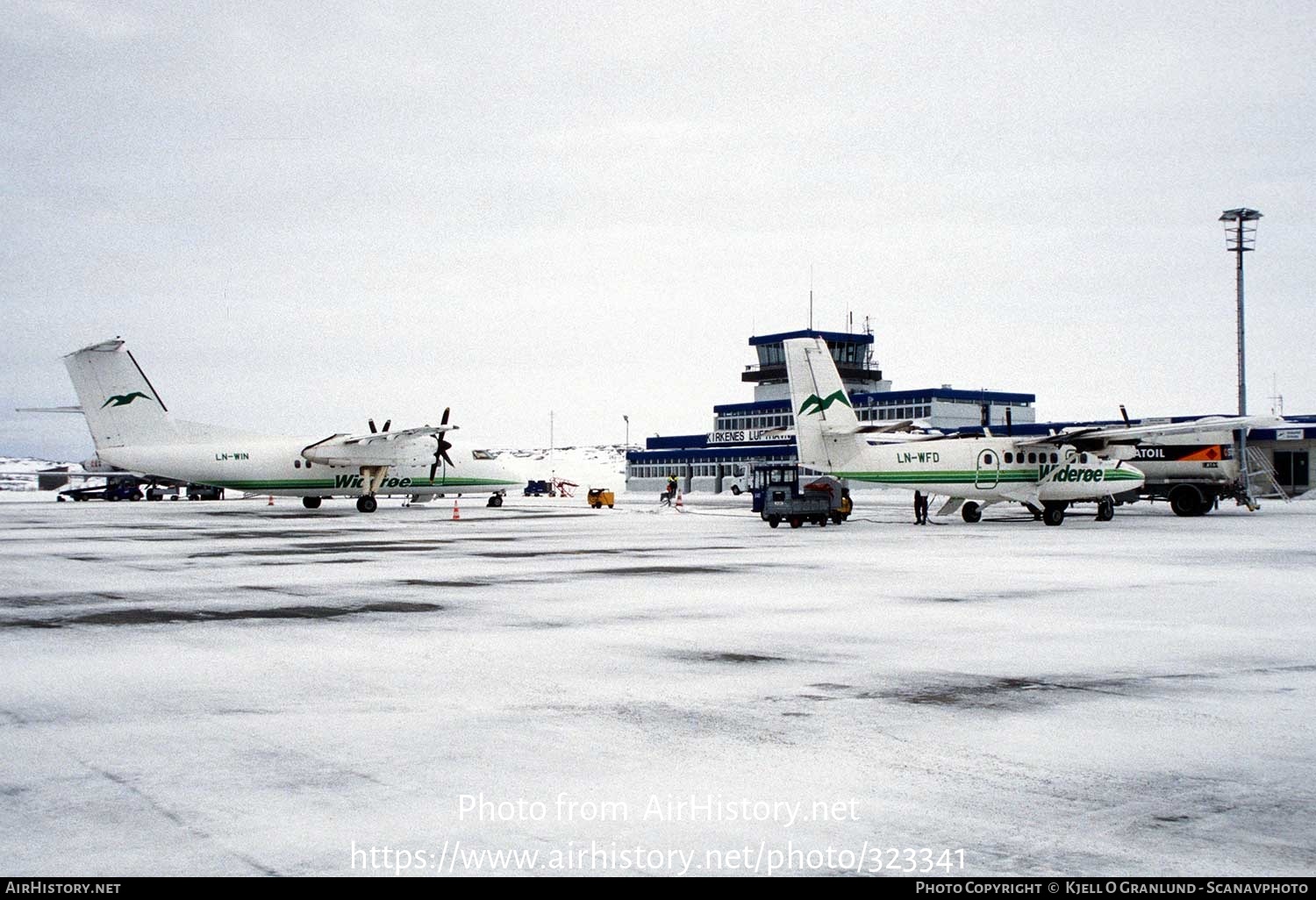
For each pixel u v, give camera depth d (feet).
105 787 27.84
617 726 34.32
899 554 101.60
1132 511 195.72
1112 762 30.14
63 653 47.80
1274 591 69.97
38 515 192.03
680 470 390.01
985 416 196.44
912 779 28.63
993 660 45.83
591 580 78.13
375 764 29.99
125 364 189.26
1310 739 32.73
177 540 120.47
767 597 67.31
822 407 152.15
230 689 40.16
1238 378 190.70
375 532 136.05
